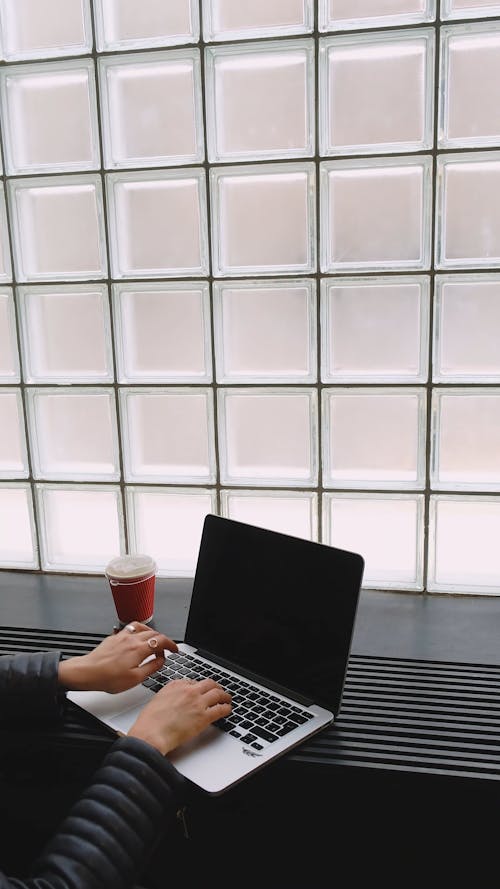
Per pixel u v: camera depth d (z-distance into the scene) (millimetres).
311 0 1079
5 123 1197
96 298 1245
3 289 1263
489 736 903
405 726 933
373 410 1200
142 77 1159
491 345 1145
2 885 650
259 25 1117
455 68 1065
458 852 922
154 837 732
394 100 1094
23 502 1361
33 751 982
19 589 1306
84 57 1152
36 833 1060
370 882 965
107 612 1220
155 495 1311
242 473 1274
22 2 1170
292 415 1231
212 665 1030
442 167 1093
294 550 984
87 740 928
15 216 1232
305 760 876
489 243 1112
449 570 1236
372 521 1242
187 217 1191
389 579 1250
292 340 1207
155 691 973
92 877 671
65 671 931
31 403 1300
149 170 1176
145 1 1138
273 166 1141
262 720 906
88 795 726
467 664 1041
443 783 854
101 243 1219
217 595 1062
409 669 1032
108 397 1278
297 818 960
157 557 1341
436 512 1212
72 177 1200
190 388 1242
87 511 1345
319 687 933
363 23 1076
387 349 1179
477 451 1185
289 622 974
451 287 1134
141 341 1254
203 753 843
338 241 1156
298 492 1245
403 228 1133
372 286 1155
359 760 879
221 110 1149
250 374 1231
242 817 977
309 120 1119
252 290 1199
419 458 1195
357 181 1129
